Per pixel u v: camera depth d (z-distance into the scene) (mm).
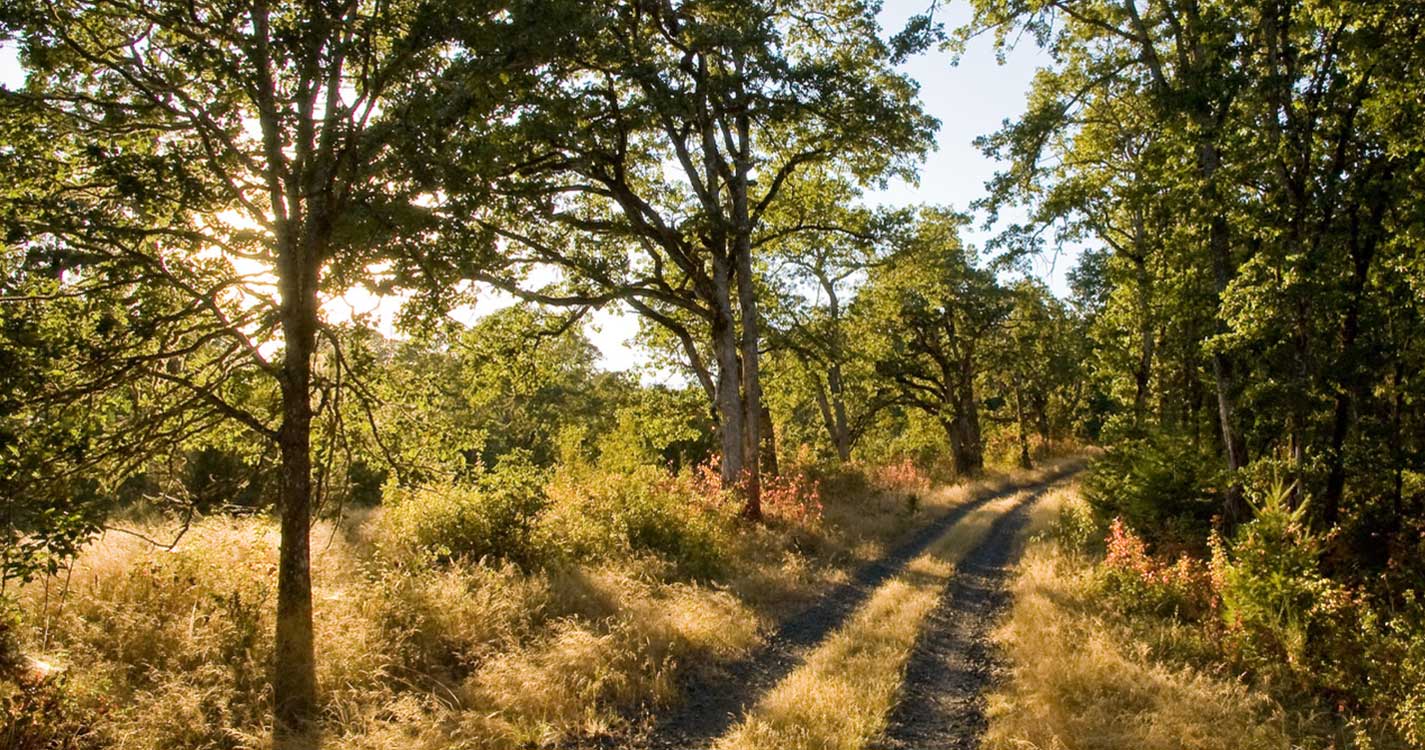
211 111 6656
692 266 17844
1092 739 6316
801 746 6184
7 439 5645
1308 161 11172
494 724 6500
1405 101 9914
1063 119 14547
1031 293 35719
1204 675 7969
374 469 8742
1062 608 10438
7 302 6172
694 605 10250
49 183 6383
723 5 15070
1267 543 9141
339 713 6340
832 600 11742
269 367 6887
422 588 8617
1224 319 12242
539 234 16109
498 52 6758
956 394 41219
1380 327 11805
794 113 16281
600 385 36125
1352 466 11820
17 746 5109
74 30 6496
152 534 9383
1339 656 7840
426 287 7824
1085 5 15008
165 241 7008
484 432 9281
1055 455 49906
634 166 19375
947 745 6527
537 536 11469
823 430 45156
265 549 8789
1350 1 9750
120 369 6379
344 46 6457
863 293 25969
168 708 5812
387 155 6844
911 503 22047
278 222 6910
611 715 6934
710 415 20938
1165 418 18047
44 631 6449
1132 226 20609
